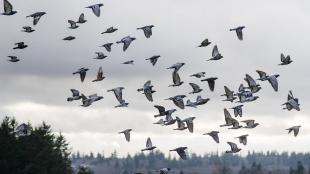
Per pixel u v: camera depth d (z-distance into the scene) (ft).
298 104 166.71
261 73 169.99
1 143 273.13
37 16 176.35
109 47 177.99
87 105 179.01
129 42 176.45
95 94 179.63
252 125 169.48
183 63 165.68
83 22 181.47
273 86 168.55
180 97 169.58
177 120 170.91
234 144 167.12
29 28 177.06
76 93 179.93
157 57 173.68
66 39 181.78
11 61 178.81
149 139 164.86
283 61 170.40
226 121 169.78
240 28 175.32
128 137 162.91
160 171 165.27
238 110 177.17
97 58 176.76
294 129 164.14
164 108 170.19
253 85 171.42
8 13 158.20
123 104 167.73
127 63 175.01
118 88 168.86
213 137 166.20
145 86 169.48
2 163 271.28
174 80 165.58
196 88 173.27
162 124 170.71
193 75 174.29
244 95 176.76
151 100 168.86
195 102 172.65
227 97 175.01
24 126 177.78
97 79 174.81
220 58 173.88
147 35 176.24
